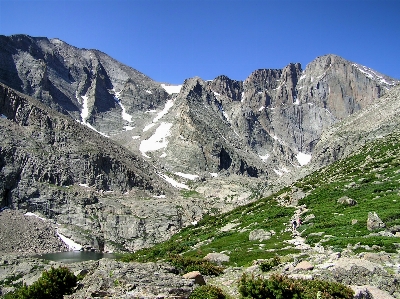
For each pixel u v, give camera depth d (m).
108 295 25.30
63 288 31.22
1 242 146.25
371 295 21.44
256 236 62.00
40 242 156.25
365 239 39.00
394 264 27.70
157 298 24.08
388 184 71.81
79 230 176.38
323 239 46.03
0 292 70.00
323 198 80.31
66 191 195.12
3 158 190.38
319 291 21.48
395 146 107.31
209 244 71.31
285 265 32.72
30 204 181.75
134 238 184.12
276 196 116.62
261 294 22.62
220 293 25.39
